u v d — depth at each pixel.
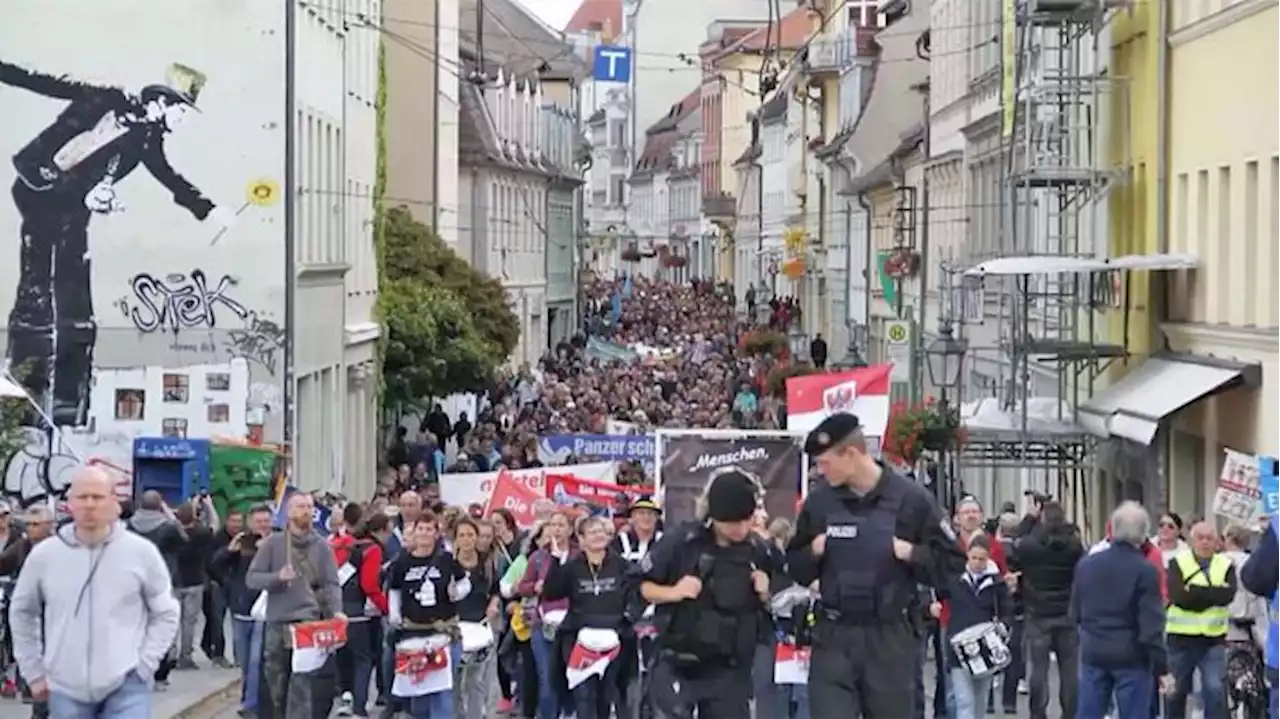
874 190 76.56
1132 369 37.12
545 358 90.69
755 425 62.00
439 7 75.81
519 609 22.09
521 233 98.12
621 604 20.92
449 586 19.86
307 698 19.08
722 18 185.50
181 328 43.75
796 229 101.88
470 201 87.75
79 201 43.62
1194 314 34.41
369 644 23.17
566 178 109.75
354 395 53.75
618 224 195.75
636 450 45.50
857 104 82.56
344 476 51.66
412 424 69.06
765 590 11.96
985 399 43.97
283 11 43.84
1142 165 37.34
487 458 50.00
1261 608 20.80
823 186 93.75
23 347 43.47
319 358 47.88
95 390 43.59
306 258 46.75
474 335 60.41
